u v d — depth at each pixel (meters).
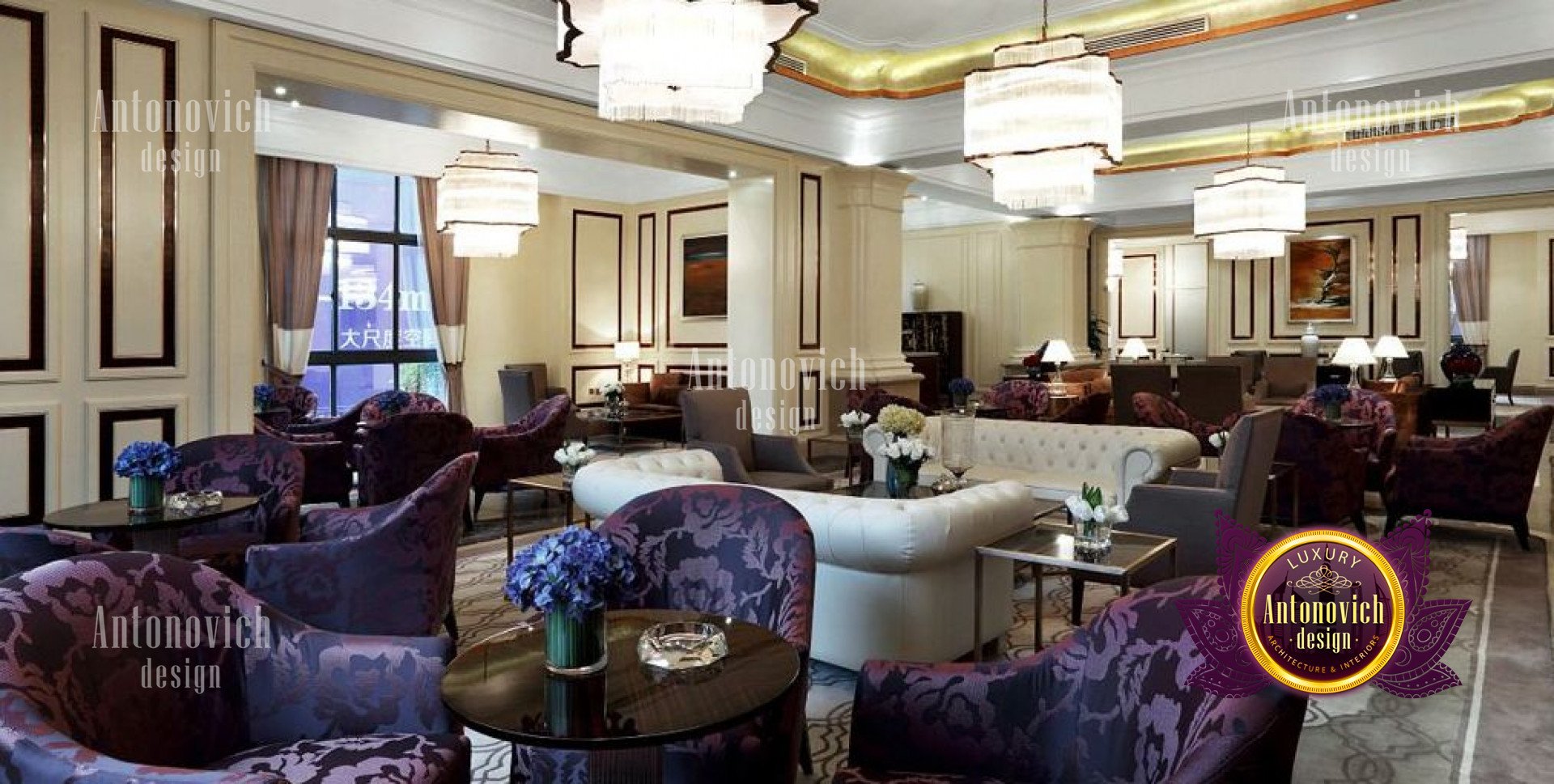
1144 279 14.80
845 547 2.81
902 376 7.79
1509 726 2.68
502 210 6.91
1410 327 10.01
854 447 6.01
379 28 4.56
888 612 2.85
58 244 3.79
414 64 4.77
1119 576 2.66
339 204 8.60
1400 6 4.85
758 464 5.42
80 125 3.83
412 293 9.16
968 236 11.88
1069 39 4.39
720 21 3.21
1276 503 4.83
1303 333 10.95
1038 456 5.17
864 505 2.84
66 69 3.79
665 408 8.91
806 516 2.88
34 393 3.76
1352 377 9.09
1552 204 9.05
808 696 2.92
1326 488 4.83
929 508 2.78
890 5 5.25
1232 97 5.55
